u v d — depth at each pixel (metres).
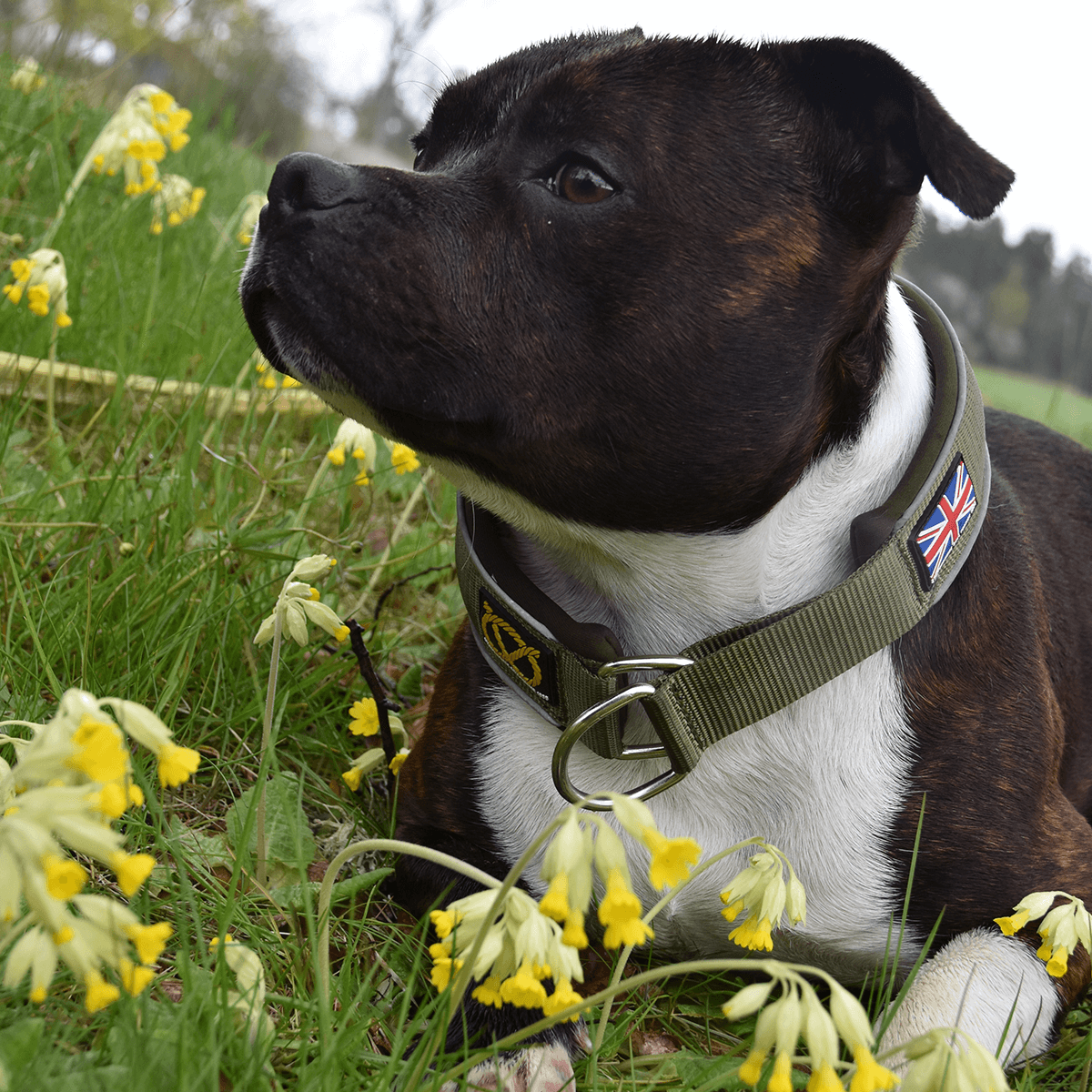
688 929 0.69
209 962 0.59
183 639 0.76
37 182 1.33
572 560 0.69
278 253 0.64
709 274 0.63
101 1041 0.52
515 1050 0.62
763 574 0.67
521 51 0.68
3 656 0.71
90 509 0.86
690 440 0.64
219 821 0.71
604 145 0.63
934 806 0.66
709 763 0.66
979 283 8.69
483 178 0.64
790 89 0.65
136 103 1.05
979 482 0.68
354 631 0.74
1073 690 0.78
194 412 0.96
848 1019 0.48
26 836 0.46
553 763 0.63
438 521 1.00
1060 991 0.64
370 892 0.67
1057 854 0.67
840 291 0.65
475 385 0.63
